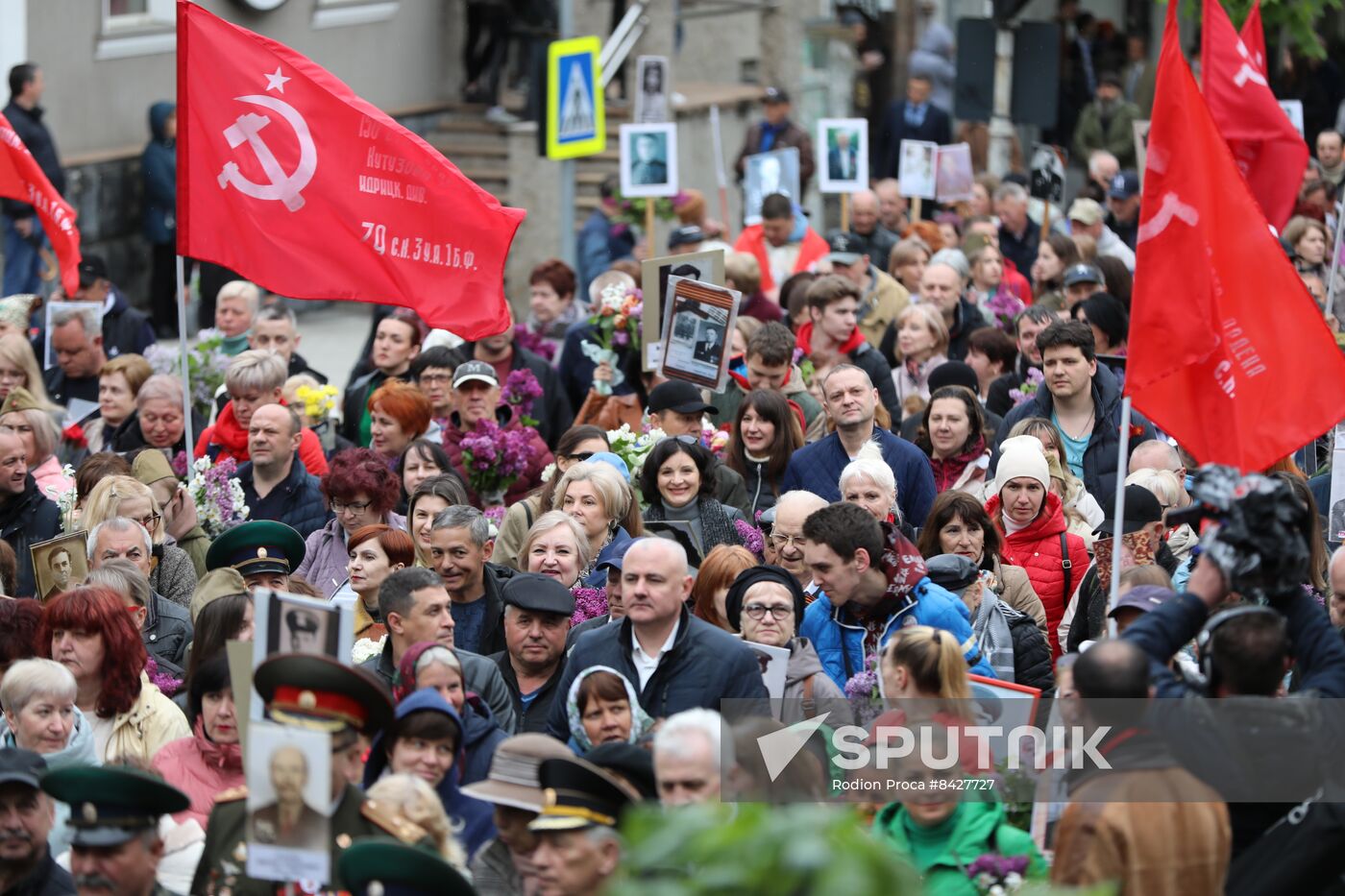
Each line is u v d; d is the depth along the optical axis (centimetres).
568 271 5450
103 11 7288
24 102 6444
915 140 7612
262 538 3109
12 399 4028
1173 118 2719
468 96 8344
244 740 2114
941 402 3744
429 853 1822
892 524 2845
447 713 2209
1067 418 3766
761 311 5119
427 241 3481
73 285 4303
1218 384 2739
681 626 2589
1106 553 3034
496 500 3884
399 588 2667
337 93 3459
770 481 3772
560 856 1895
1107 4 10400
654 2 8344
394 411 4016
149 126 7462
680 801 1952
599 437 3644
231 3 7456
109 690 2669
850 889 1152
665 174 6419
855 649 2759
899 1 9700
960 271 5453
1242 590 2086
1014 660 2838
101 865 1955
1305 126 9219
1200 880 1850
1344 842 1958
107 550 3094
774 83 9194
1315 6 7738
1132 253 6425
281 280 3466
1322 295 5341
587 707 2427
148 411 4094
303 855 1822
